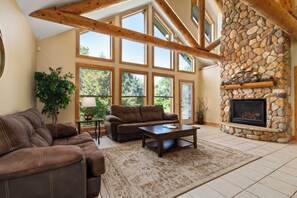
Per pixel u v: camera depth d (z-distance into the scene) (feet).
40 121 8.11
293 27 11.67
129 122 15.38
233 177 7.36
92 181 5.51
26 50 9.85
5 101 6.77
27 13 9.21
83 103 13.34
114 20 17.15
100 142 13.20
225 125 16.55
